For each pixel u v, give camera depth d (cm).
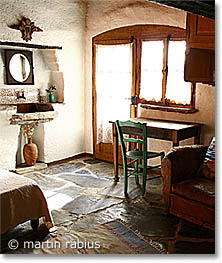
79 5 534
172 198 338
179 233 312
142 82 494
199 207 310
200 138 447
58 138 542
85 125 585
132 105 511
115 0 501
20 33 474
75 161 563
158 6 455
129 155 405
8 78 479
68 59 540
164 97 474
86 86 571
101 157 567
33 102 522
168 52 459
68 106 551
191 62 201
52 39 512
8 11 453
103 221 336
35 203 303
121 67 514
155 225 328
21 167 501
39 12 488
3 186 291
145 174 400
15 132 479
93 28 541
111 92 531
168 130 404
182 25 435
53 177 474
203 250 281
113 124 452
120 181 460
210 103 430
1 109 452
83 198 395
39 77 529
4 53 469
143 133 390
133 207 371
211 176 341
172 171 334
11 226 283
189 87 448
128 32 497
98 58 541
